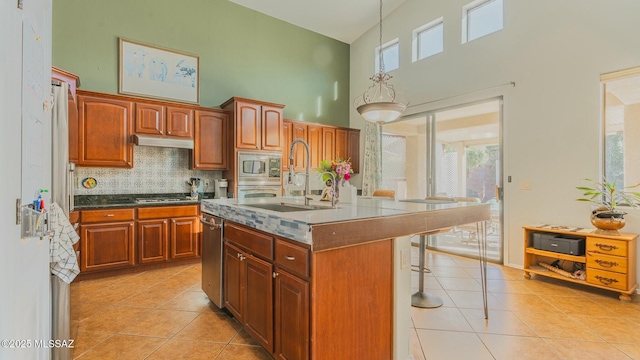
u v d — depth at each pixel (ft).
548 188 11.19
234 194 13.70
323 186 17.34
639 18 9.24
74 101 9.62
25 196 3.18
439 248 15.28
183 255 12.34
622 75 9.53
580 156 10.42
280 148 15.08
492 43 12.78
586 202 10.28
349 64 20.11
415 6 15.85
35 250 3.62
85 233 10.50
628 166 9.73
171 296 9.26
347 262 5.08
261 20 16.46
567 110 10.70
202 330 7.20
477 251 13.74
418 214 5.96
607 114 10.07
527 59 11.71
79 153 10.98
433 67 15.05
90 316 7.91
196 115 13.37
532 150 11.59
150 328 7.29
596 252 9.25
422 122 15.89
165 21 13.62
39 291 3.86
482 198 13.42
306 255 4.74
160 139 12.35
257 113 14.38
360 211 5.99
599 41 9.98
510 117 12.21
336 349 4.92
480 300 9.01
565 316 7.94
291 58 17.58
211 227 8.40
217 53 15.01
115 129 11.64
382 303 5.63
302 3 15.78
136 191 13.06
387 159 17.95
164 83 13.56
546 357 6.15
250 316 6.44
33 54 3.55
